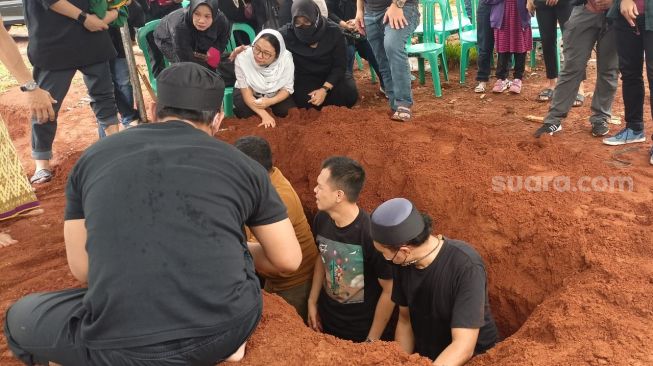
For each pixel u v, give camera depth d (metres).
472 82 7.17
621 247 3.24
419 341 3.16
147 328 1.95
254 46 5.47
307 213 4.61
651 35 4.24
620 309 2.74
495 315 3.54
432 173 4.13
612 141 4.86
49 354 2.17
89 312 2.06
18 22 10.63
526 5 6.01
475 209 3.81
